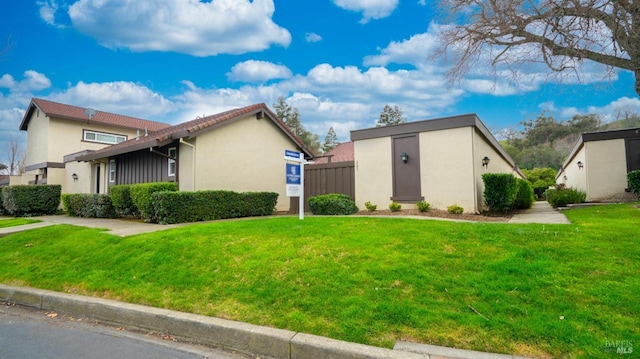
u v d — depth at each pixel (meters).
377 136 11.66
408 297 3.56
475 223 6.48
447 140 10.38
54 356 3.22
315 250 4.96
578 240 4.82
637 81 8.27
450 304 3.39
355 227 6.33
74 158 17.61
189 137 10.75
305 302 3.66
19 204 13.66
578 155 16.50
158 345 3.46
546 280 3.68
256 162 13.09
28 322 4.21
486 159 11.29
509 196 9.70
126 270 5.16
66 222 10.13
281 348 3.13
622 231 5.22
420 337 2.98
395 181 11.23
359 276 4.05
